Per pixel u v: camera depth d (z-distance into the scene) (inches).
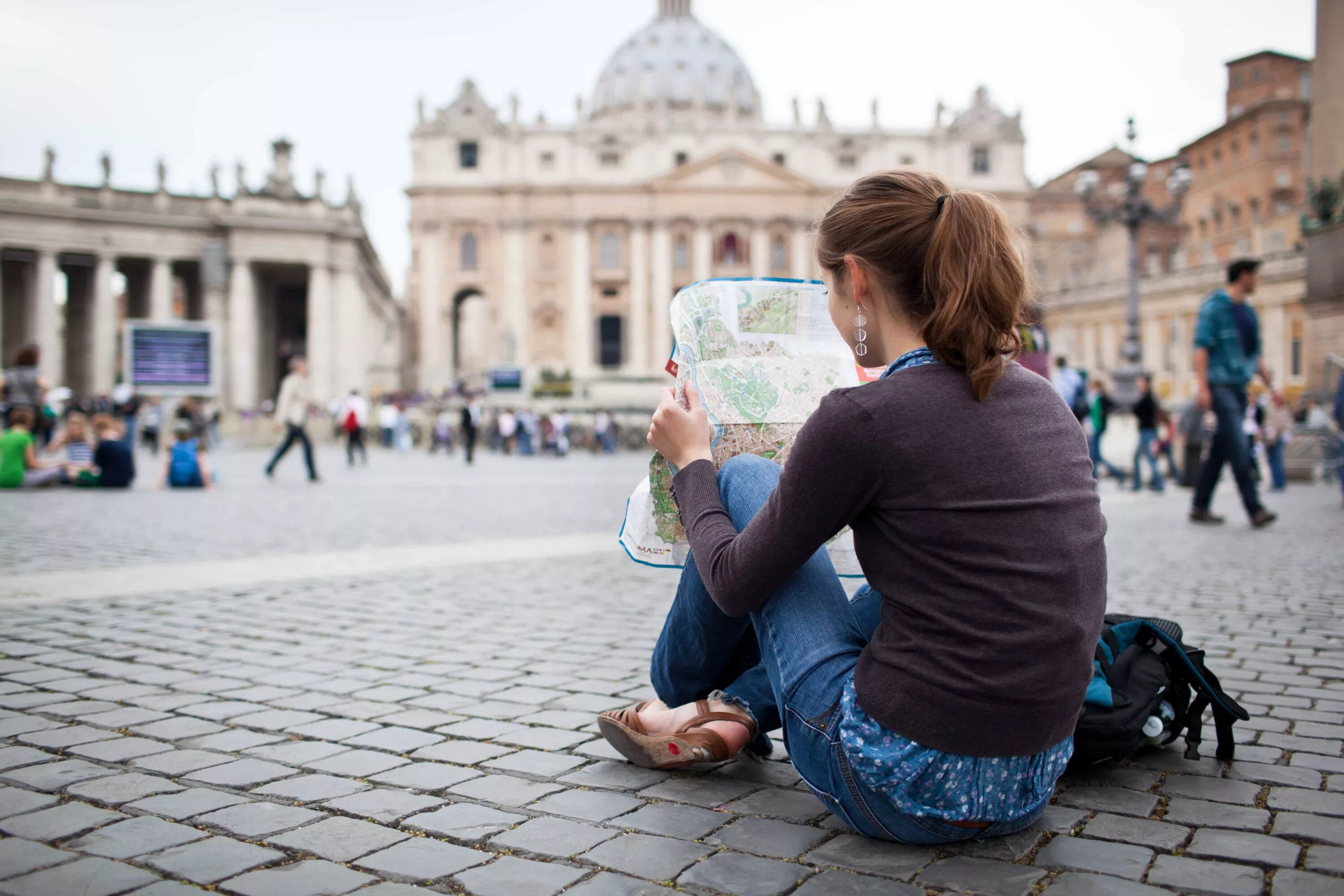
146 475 850.8
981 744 83.0
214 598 247.4
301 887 86.9
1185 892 86.4
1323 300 765.9
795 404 107.6
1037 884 87.9
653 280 3297.2
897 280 85.9
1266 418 670.5
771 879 88.7
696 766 121.5
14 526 417.1
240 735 134.3
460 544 363.6
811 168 3398.1
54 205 2363.4
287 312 3056.1
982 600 81.7
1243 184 2770.7
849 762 87.4
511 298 3270.2
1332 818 103.8
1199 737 120.1
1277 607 231.3
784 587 95.9
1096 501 87.0
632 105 4377.5
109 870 90.0
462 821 103.2
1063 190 3585.1
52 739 131.5
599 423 1670.8
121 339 2775.6
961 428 81.7
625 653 187.8
